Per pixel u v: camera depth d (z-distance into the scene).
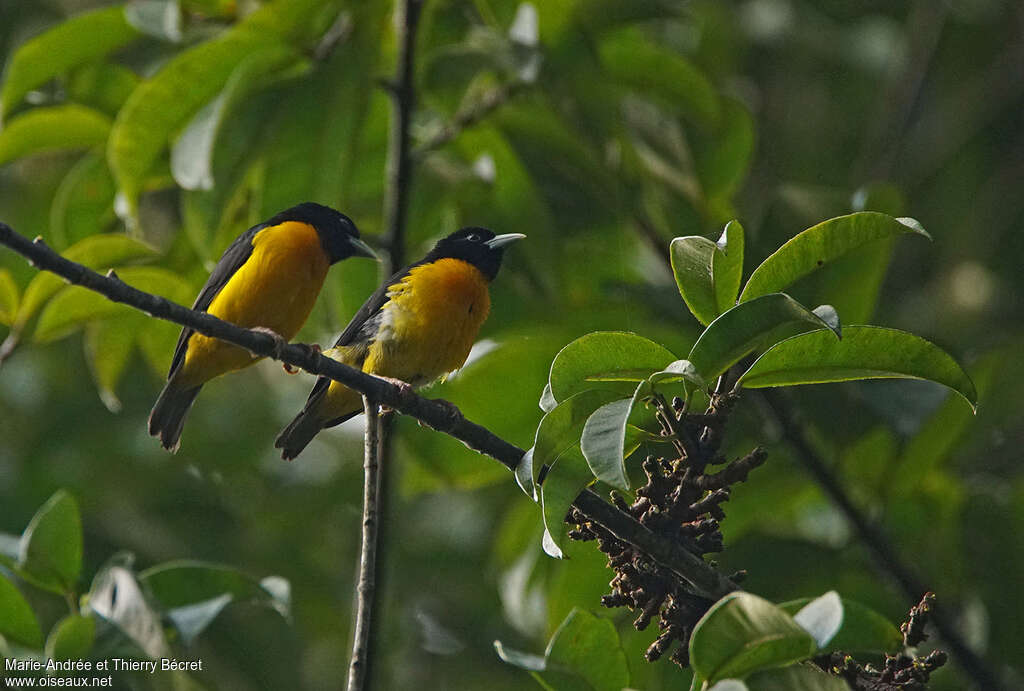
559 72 11.00
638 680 10.73
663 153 12.82
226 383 16.27
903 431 10.05
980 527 11.27
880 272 10.22
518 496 11.77
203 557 14.55
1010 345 11.63
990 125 16.36
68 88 11.84
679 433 6.09
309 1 10.00
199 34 11.17
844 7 17.23
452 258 10.34
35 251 6.43
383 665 15.16
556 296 11.73
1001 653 10.98
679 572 6.21
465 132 11.87
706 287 6.21
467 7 11.53
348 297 12.09
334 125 10.45
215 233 10.42
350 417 10.00
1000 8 17.06
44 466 14.85
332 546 15.70
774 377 6.03
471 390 11.00
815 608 5.12
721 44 15.52
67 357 15.70
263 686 12.88
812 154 16.44
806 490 11.27
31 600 11.15
